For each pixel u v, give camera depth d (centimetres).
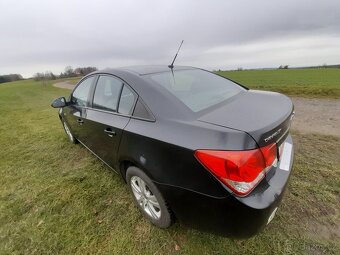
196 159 148
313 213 221
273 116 166
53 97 1698
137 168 203
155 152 175
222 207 146
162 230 215
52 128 613
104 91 268
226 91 240
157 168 175
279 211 225
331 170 291
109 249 202
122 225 227
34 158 409
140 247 201
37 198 284
